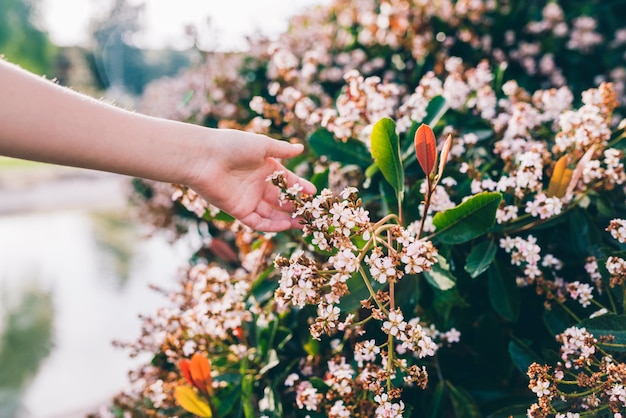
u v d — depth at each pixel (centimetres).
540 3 139
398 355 75
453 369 77
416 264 60
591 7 141
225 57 151
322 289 65
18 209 584
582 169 68
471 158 83
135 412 86
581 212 74
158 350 83
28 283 309
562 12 133
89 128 59
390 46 128
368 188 80
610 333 63
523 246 69
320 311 62
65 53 1895
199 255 126
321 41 142
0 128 56
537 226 73
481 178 75
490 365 75
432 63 122
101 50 1505
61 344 222
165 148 63
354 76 79
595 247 73
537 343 76
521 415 66
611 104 75
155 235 165
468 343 80
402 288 72
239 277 84
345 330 76
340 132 78
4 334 235
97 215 544
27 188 766
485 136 84
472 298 78
